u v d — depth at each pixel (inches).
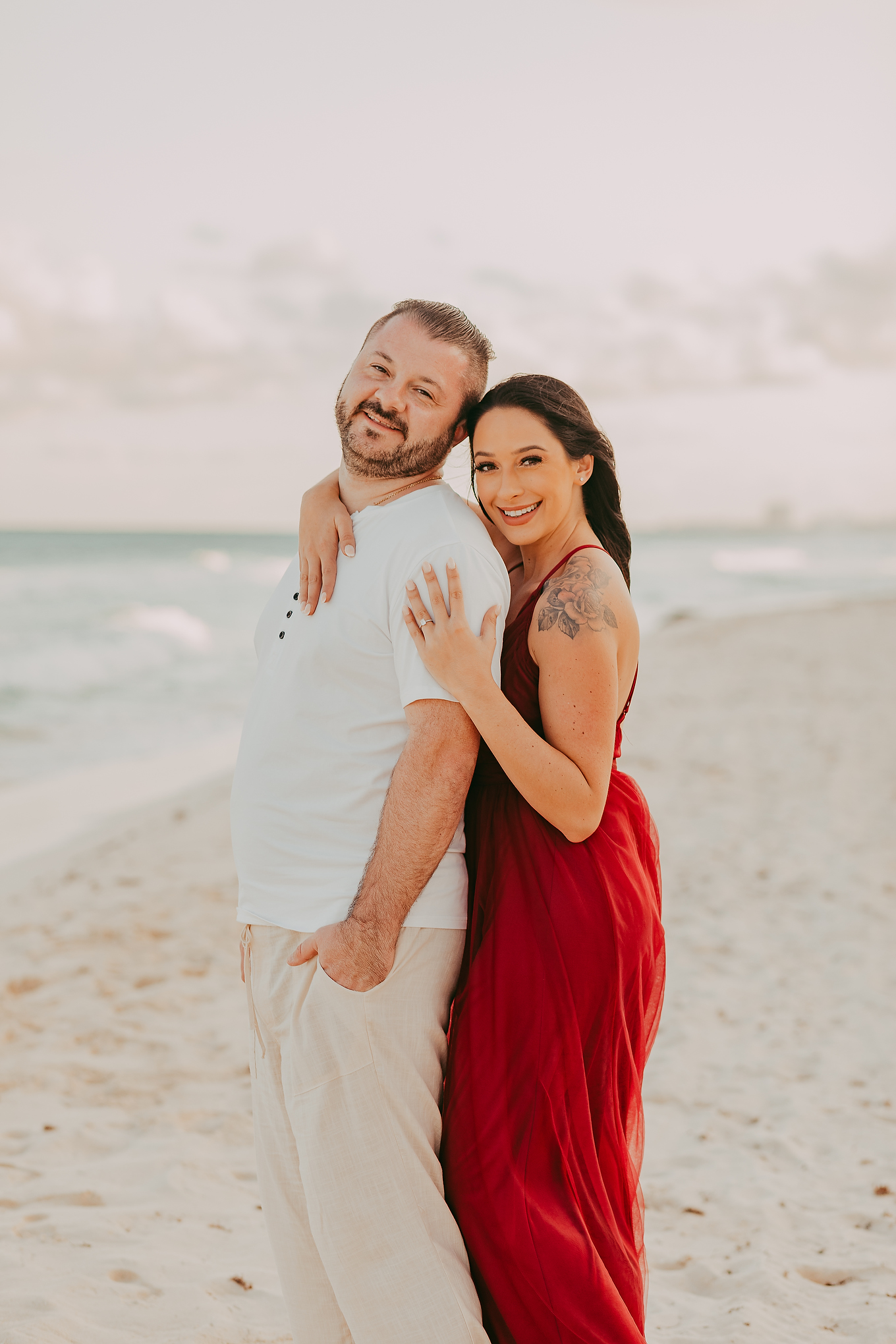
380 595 75.2
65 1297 99.3
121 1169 129.0
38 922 232.8
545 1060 72.3
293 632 78.7
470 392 80.4
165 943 218.5
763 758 386.6
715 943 213.0
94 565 2117.4
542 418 79.5
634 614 80.4
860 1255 111.7
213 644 972.6
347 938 70.4
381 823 72.7
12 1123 141.6
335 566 78.2
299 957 71.9
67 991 192.4
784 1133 140.5
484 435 80.4
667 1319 100.7
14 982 195.9
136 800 377.1
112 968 204.2
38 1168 128.9
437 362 78.0
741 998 186.9
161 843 302.8
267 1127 76.9
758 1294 103.3
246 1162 132.8
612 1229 72.8
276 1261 77.9
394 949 71.6
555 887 74.9
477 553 75.2
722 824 299.3
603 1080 74.2
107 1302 99.4
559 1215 70.8
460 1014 74.5
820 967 200.1
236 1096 151.3
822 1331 97.5
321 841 75.3
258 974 76.9
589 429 81.8
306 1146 72.3
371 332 81.5
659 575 2277.3
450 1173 73.1
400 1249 70.5
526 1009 72.8
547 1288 69.0
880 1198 123.7
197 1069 160.2
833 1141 138.1
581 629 75.2
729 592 1788.9
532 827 76.9
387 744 75.4
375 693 75.7
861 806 317.1
